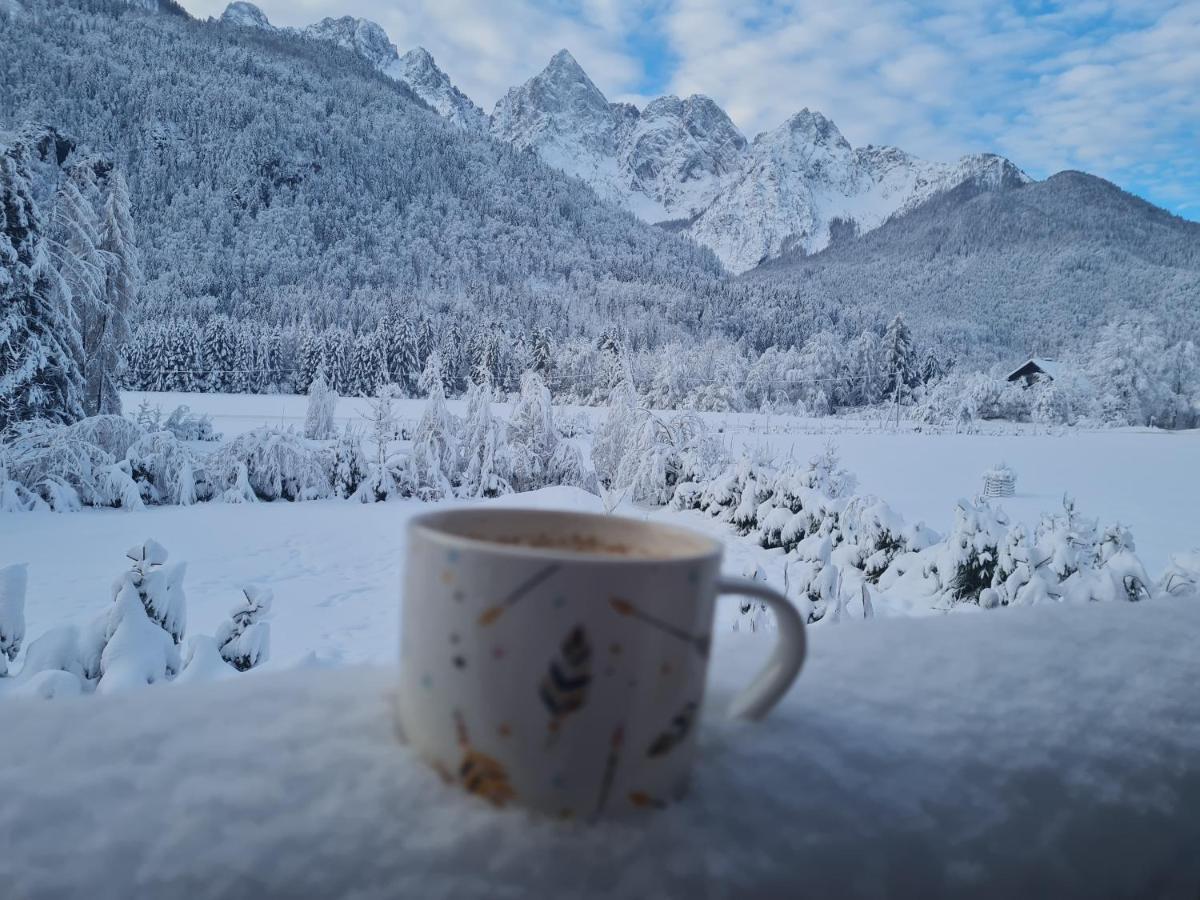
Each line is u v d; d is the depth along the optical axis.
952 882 0.48
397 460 12.67
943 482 16.03
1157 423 46.62
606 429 14.43
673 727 0.45
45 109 118.31
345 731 0.51
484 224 130.88
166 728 0.51
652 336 78.44
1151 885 0.56
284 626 4.93
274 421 26.58
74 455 10.45
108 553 7.25
